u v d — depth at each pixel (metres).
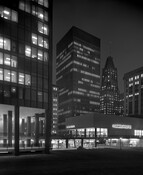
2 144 62.47
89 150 78.62
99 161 44.38
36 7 64.38
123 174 29.72
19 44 58.75
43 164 39.03
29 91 58.59
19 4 60.38
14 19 58.72
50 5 68.25
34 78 60.28
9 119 61.53
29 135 70.81
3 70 54.69
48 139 61.09
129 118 143.25
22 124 81.00
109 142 131.25
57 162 42.03
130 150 80.06
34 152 58.72
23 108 60.50
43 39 64.50
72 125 152.00
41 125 85.62
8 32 57.00
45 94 62.09
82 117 139.88
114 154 61.47
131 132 143.38
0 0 56.81
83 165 38.25
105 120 132.50
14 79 56.22
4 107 58.38
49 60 64.62
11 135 60.62
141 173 30.64
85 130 137.75
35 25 63.22
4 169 33.41
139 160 46.78
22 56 58.75
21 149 57.06
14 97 55.47
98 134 130.12
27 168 34.41
